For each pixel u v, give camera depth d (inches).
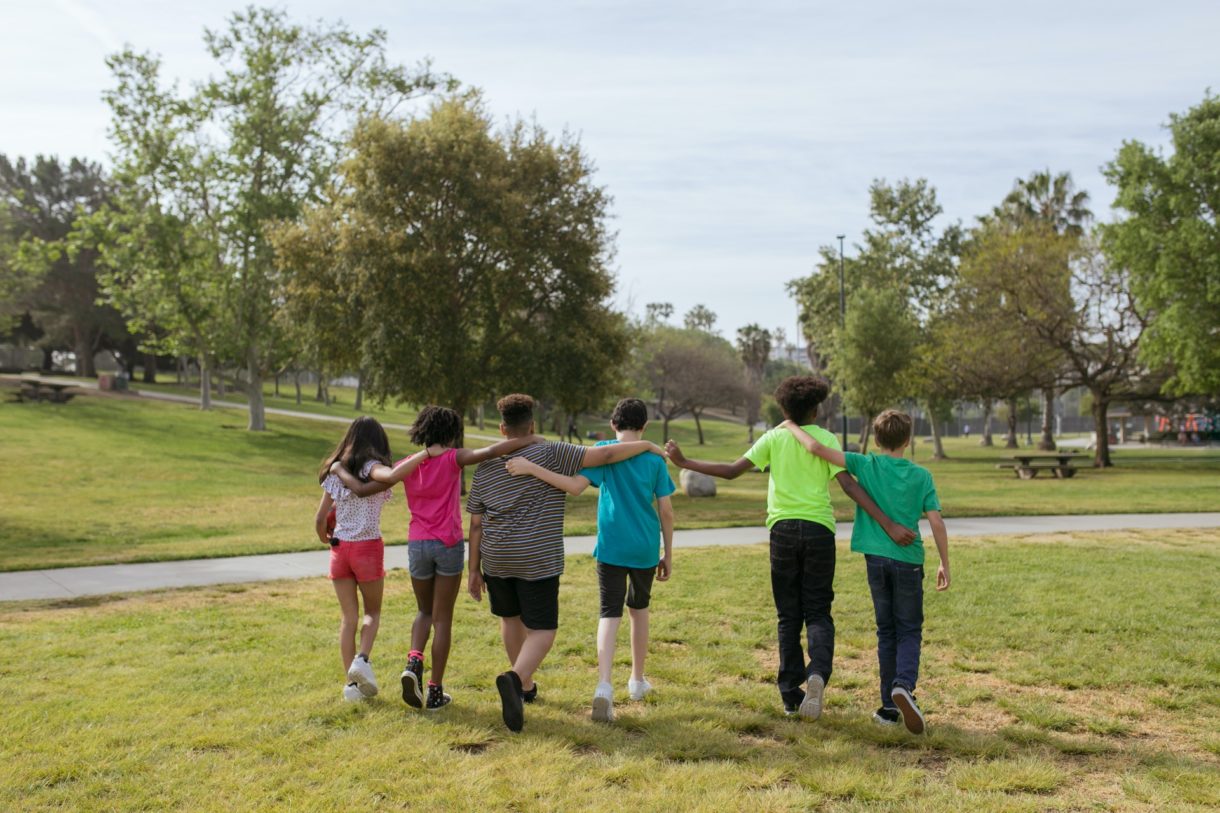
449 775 167.9
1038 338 1449.3
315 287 964.6
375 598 220.8
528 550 201.6
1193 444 2470.5
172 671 239.1
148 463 1127.0
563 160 1007.6
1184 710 210.2
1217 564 416.8
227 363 1915.6
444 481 212.8
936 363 1504.7
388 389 937.5
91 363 2689.5
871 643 272.7
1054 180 2256.4
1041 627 288.5
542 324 1030.4
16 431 1305.4
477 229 936.3
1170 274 1213.7
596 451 205.5
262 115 1455.5
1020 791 163.3
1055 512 683.4
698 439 3144.7
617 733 192.5
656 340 2741.1
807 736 192.2
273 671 238.8
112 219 1546.5
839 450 208.4
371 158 950.4
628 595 220.5
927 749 186.1
